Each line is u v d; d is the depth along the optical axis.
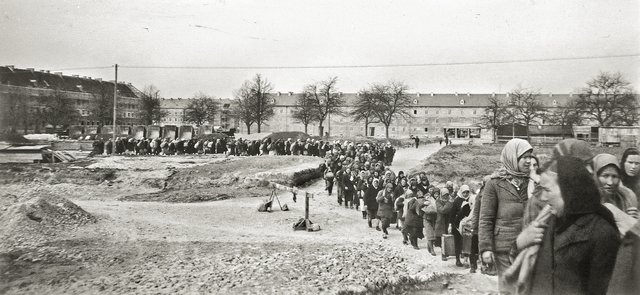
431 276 10.33
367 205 17.39
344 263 11.38
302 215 19.94
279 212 20.73
